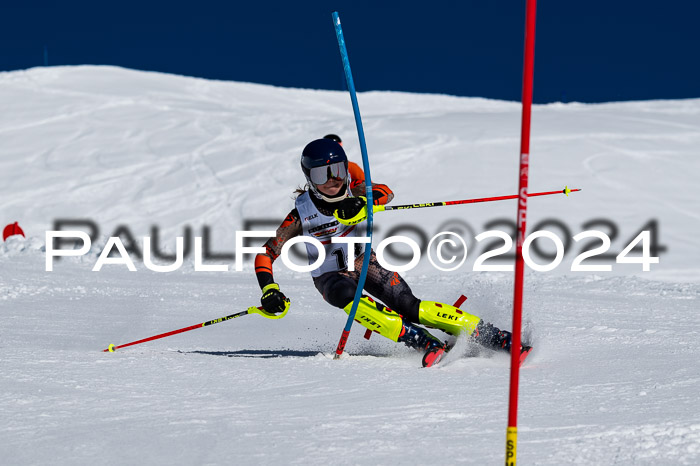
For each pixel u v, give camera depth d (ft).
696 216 182.29
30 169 246.27
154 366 34.24
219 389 28.99
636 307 67.10
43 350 39.50
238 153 249.34
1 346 42.19
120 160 250.98
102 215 205.77
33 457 19.45
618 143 238.07
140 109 323.37
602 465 18.22
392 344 44.39
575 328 50.24
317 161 36.32
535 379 30.94
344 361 36.52
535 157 224.12
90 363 34.86
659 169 216.74
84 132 286.46
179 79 417.69
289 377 31.60
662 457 18.76
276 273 114.83
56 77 382.63
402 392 27.91
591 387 28.81
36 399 26.61
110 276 101.45
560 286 90.33
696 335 47.01
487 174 212.23
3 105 327.06
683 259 150.71
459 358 37.40
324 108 395.14
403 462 18.58
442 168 218.79
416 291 85.25
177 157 250.37
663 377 30.89
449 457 18.98
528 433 21.44
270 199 207.51
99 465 18.70
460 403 25.76
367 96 430.20
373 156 231.09
